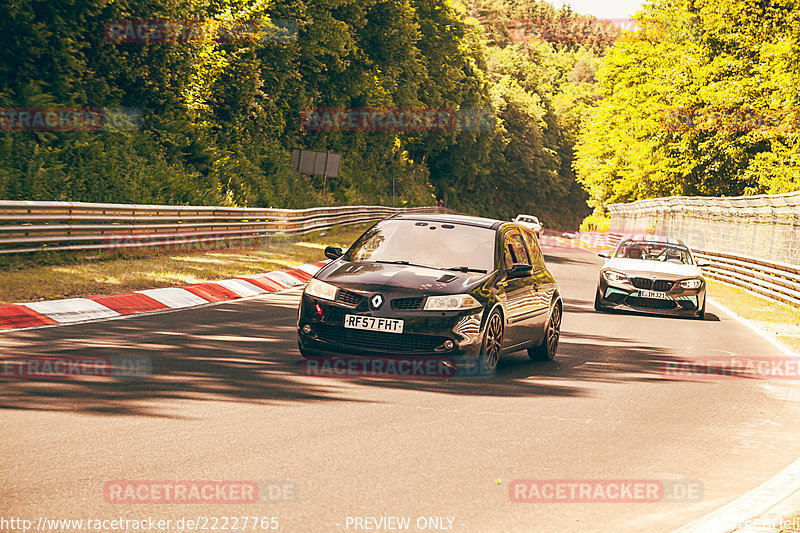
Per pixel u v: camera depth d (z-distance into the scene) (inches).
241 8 5999.0
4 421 940.0
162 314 1934.1
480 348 1342.3
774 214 3602.4
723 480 882.8
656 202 6697.8
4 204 2207.2
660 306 2566.4
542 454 940.6
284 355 1471.5
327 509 714.8
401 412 1101.1
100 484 749.9
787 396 1408.7
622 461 933.2
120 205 2755.9
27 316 1700.3
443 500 757.3
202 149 5191.9
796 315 2876.5
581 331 2118.6
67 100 4015.8
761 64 6451.8
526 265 1471.5
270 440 927.7
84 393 1093.8
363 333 1316.4
